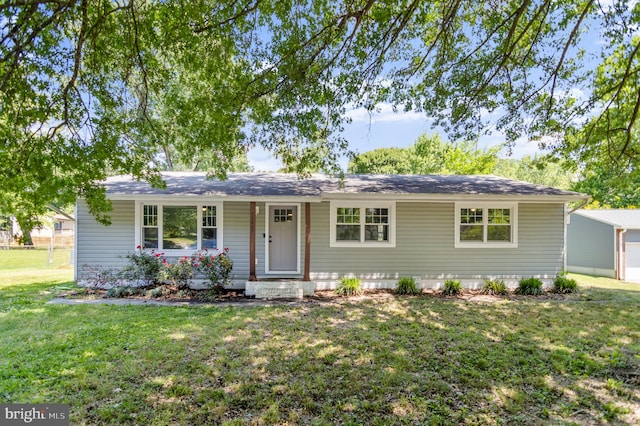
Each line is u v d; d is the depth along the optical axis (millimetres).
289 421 3104
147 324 5859
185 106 5012
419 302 7926
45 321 5957
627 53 6832
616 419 3213
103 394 3490
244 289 9203
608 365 4383
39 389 3562
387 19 5289
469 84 6699
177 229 9133
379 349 4844
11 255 20359
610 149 6820
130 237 8992
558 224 9781
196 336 5270
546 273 9742
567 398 3580
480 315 6785
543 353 4770
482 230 9711
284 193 8695
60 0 3285
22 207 4027
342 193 8875
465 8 6043
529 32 6348
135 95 6426
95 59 4035
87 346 4766
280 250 9547
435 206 9617
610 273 13117
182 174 11305
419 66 6516
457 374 4078
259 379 3883
